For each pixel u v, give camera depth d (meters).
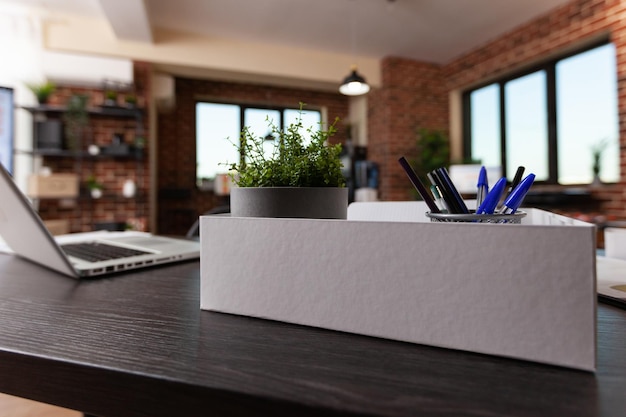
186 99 5.57
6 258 0.81
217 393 0.25
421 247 0.31
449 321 0.30
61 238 1.03
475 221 0.41
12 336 0.34
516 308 0.28
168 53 4.18
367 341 0.32
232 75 4.66
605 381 0.25
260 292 0.38
